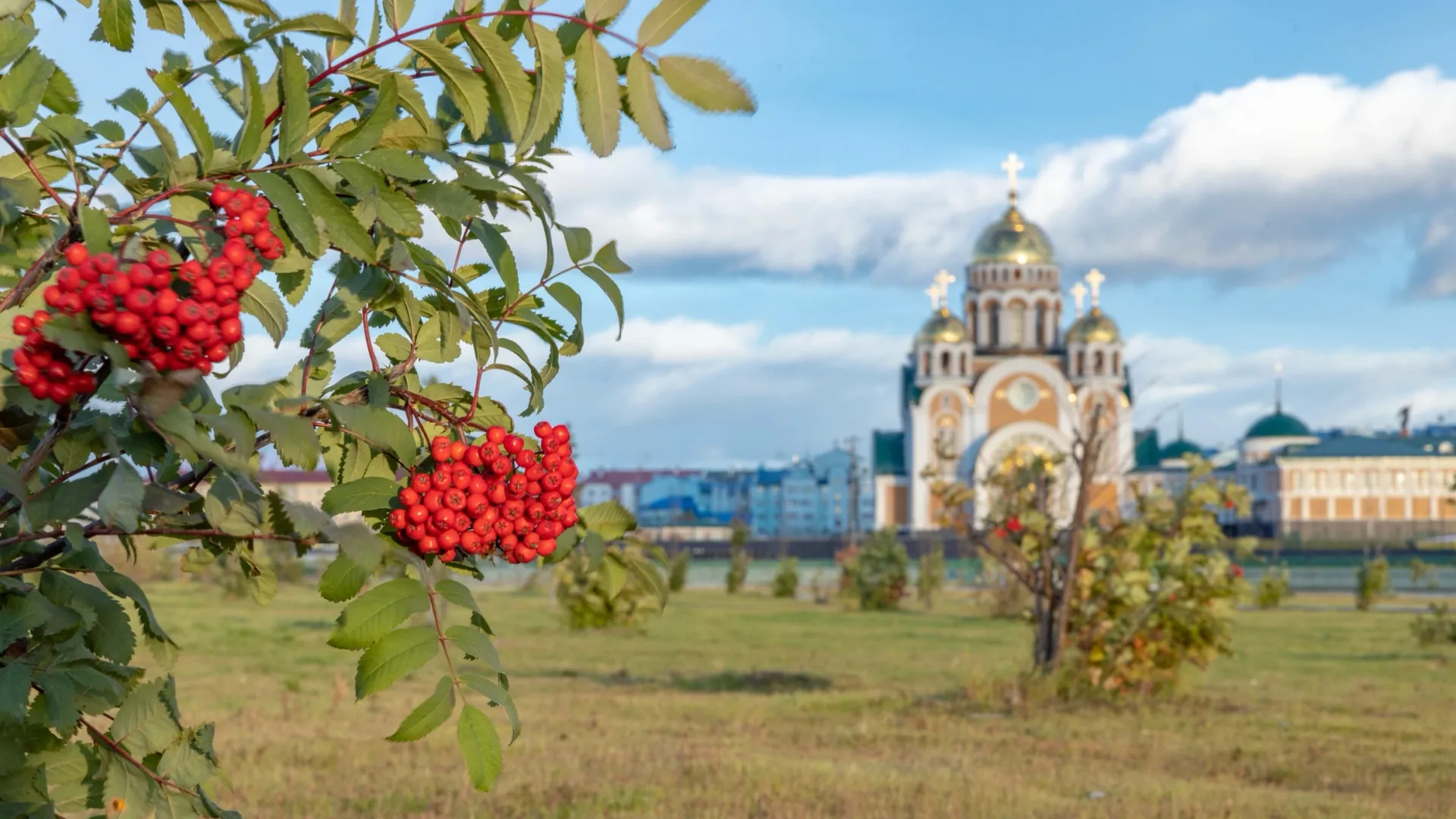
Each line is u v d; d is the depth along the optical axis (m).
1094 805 9.18
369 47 2.43
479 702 15.76
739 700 17.00
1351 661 24.22
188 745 2.78
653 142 2.38
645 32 2.38
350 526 2.28
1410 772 11.30
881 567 46.41
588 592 31.17
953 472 116.75
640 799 9.16
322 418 2.65
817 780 10.19
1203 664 16.98
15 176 2.56
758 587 68.75
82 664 2.66
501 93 2.44
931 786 9.97
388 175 2.46
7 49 2.42
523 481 2.46
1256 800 9.54
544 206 2.63
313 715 14.47
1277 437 125.62
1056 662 16.77
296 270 2.54
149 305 2.00
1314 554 102.12
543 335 2.87
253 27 2.48
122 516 2.23
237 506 2.34
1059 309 125.50
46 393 2.15
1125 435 116.88
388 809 8.72
